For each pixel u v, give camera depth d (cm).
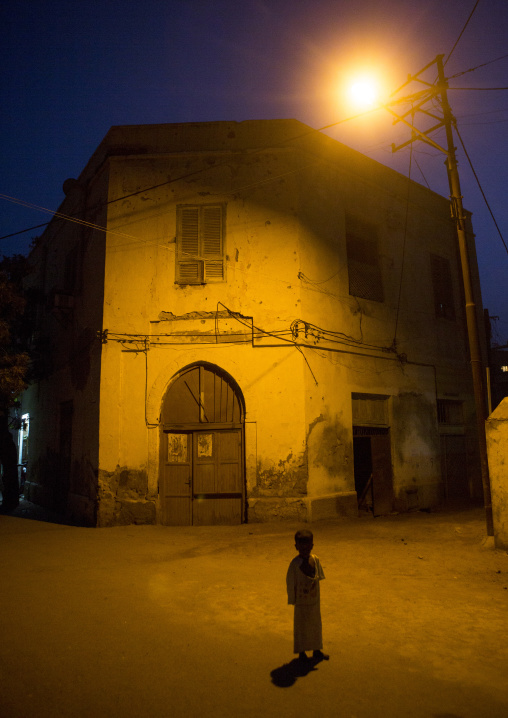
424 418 1433
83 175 1392
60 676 379
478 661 399
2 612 524
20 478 1934
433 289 1568
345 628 473
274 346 1136
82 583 636
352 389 1237
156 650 427
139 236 1181
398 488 1316
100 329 1170
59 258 1583
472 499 1545
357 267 1334
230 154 1198
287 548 837
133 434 1120
